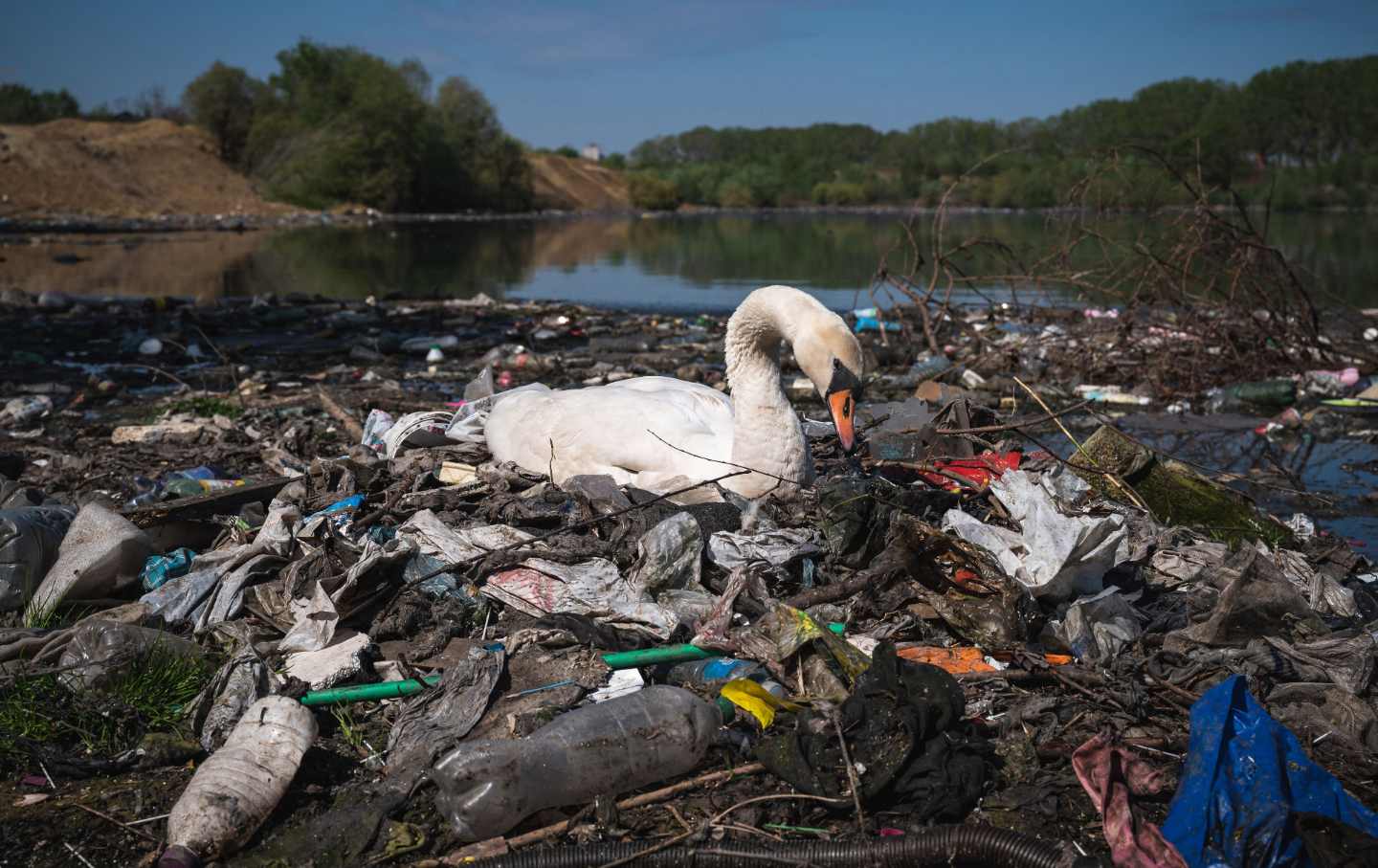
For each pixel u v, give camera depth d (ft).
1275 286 41.29
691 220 240.12
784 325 17.19
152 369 38.68
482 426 22.85
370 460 20.92
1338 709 12.67
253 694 12.83
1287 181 219.41
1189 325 39.24
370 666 13.96
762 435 17.52
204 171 223.10
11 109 320.70
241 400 32.37
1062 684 13.46
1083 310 50.06
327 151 241.96
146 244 123.65
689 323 53.67
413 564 15.84
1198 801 10.51
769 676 13.33
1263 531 19.33
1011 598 14.53
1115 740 11.57
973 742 11.84
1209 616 14.82
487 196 288.71
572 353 43.21
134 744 12.51
